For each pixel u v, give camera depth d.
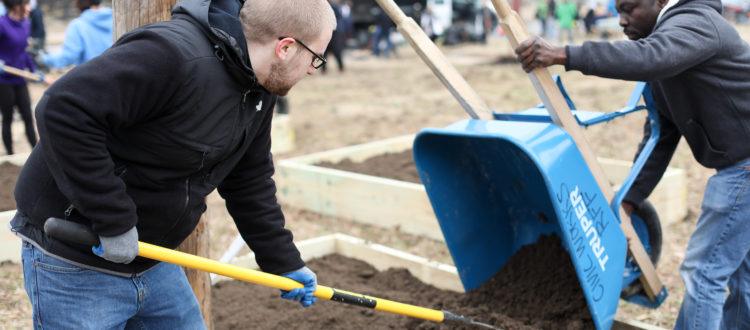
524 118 3.47
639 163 3.51
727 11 28.02
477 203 3.91
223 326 4.20
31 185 2.30
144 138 2.23
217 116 2.28
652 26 3.27
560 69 17.80
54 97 2.04
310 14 2.30
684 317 3.43
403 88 15.93
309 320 4.24
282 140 9.61
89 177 2.09
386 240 5.98
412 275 4.84
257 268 4.91
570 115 3.27
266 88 2.40
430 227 5.93
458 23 25.80
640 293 3.88
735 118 3.15
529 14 36.72
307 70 2.41
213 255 5.69
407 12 25.06
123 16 3.18
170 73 2.12
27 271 2.38
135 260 2.44
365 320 4.23
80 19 7.41
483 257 4.00
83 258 2.32
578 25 27.80
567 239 3.12
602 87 14.61
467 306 3.94
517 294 3.89
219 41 2.22
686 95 3.24
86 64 2.08
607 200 3.40
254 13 2.28
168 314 2.67
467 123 3.43
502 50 23.84
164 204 2.35
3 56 7.79
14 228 2.39
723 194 3.24
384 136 10.53
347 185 6.45
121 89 2.06
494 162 3.75
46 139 2.06
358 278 4.91
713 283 3.29
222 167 2.48
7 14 7.75
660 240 3.95
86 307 2.38
